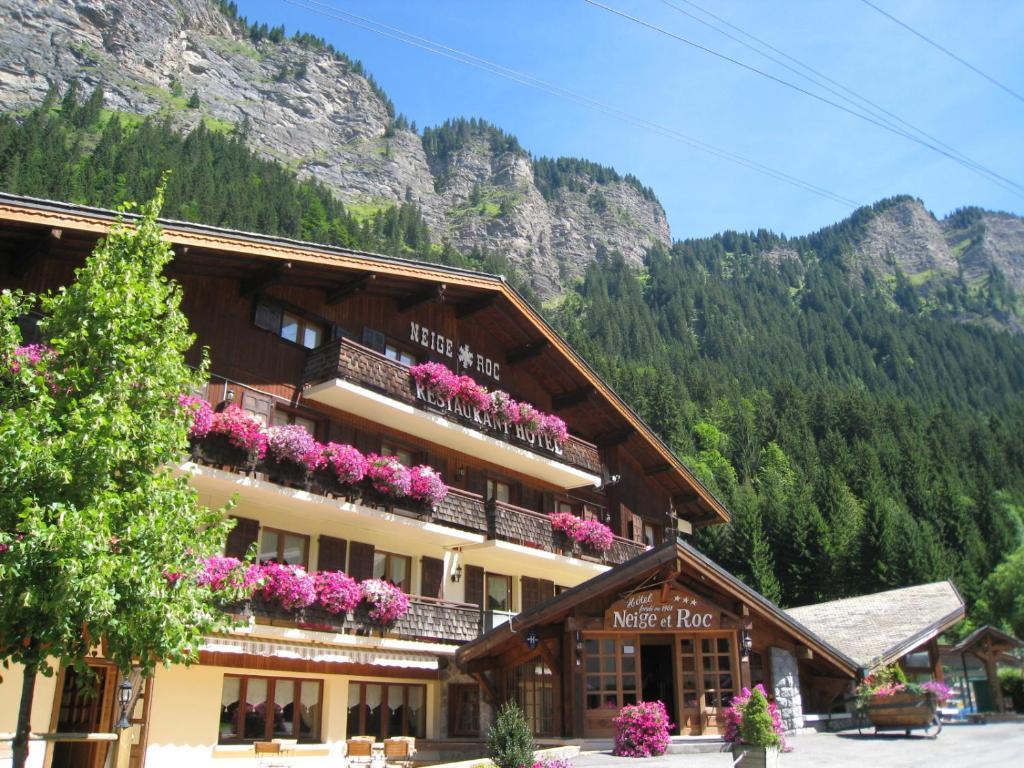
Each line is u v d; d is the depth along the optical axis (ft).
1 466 32.81
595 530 90.68
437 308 86.89
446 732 75.41
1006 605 199.62
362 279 72.95
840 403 363.97
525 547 83.20
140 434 36.86
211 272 65.51
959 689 112.88
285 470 64.54
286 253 65.26
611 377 356.79
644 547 100.53
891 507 236.02
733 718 59.06
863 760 53.57
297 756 63.36
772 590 205.05
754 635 69.41
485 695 73.36
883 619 93.81
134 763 53.21
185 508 37.58
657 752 57.11
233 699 61.93
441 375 78.38
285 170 626.64
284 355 70.64
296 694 66.28
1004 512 257.55
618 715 63.41
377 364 73.61
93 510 32.68
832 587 211.00
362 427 76.07
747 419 351.46
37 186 363.15
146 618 34.55
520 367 96.48
